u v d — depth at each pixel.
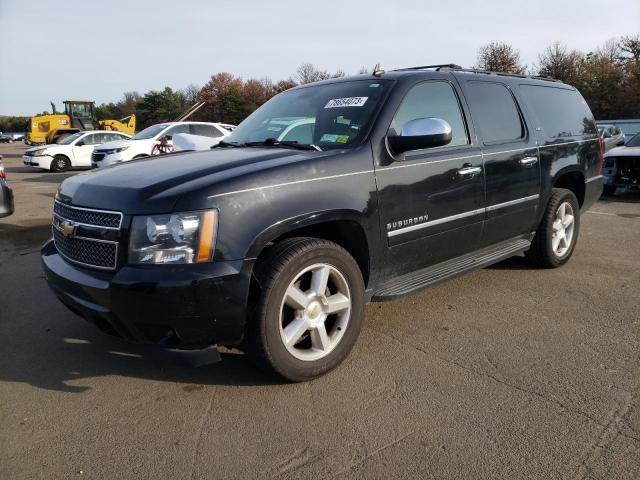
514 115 4.61
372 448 2.45
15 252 6.36
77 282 2.77
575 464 2.31
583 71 41.12
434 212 3.67
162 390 3.01
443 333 3.75
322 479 2.25
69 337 3.76
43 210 9.52
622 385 2.99
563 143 5.08
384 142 3.38
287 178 2.88
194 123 14.68
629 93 38.75
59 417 2.75
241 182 2.74
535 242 5.07
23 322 4.05
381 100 3.54
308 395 2.92
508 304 4.31
